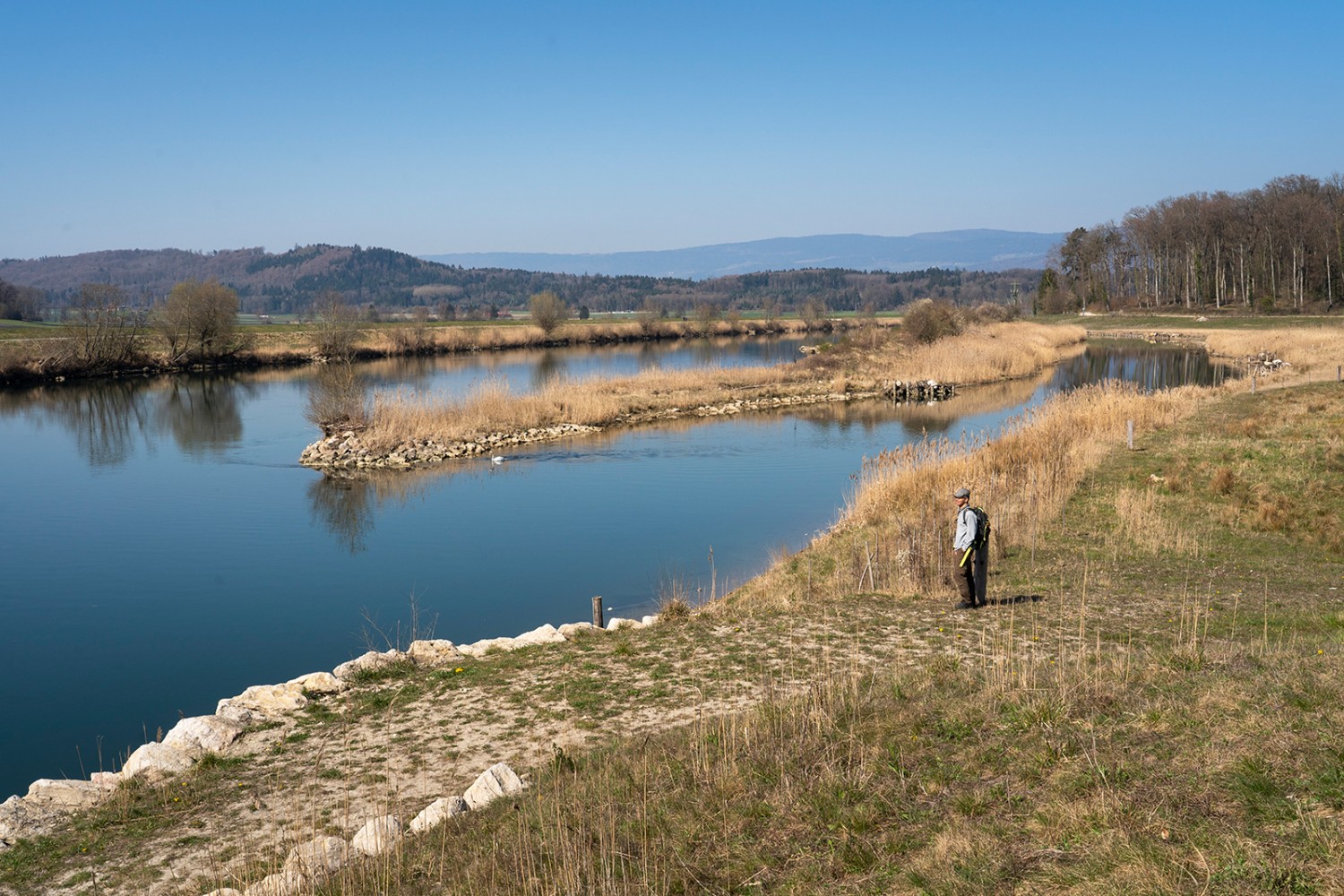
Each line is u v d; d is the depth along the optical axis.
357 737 10.89
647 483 33.19
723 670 12.18
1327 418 29.91
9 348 73.00
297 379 74.56
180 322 82.38
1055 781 7.09
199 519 29.56
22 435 47.41
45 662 18.08
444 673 12.98
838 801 7.43
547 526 27.45
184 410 55.81
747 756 8.58
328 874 7.32
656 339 129.00
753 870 6.71
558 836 7.37
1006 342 82.38
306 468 37.75
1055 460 24.86
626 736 10.17
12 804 9.49
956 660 11.35
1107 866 5.75
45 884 7.94
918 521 19.98
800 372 65.25
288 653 18.39
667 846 7.17
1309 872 5.33
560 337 119.06
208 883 7.66
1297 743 6.94
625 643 13.65
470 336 111.06
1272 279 111.12
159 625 20.09
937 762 7.92
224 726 11.09
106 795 9.75
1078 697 8.79
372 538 26.75
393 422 41.56
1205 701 8.09
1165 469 24.61
